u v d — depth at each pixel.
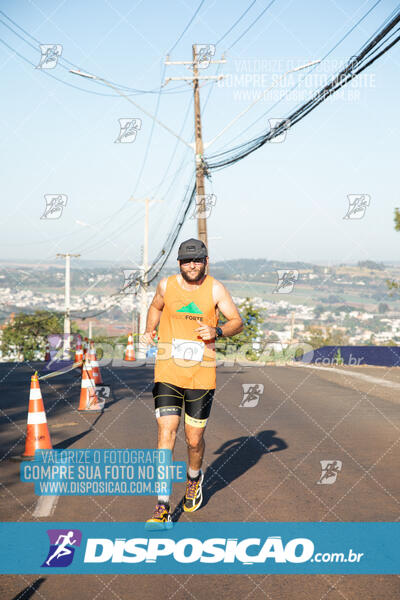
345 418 9.64
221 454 7.13
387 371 18.23
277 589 3.61
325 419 9.57
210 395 4.94
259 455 7.03
